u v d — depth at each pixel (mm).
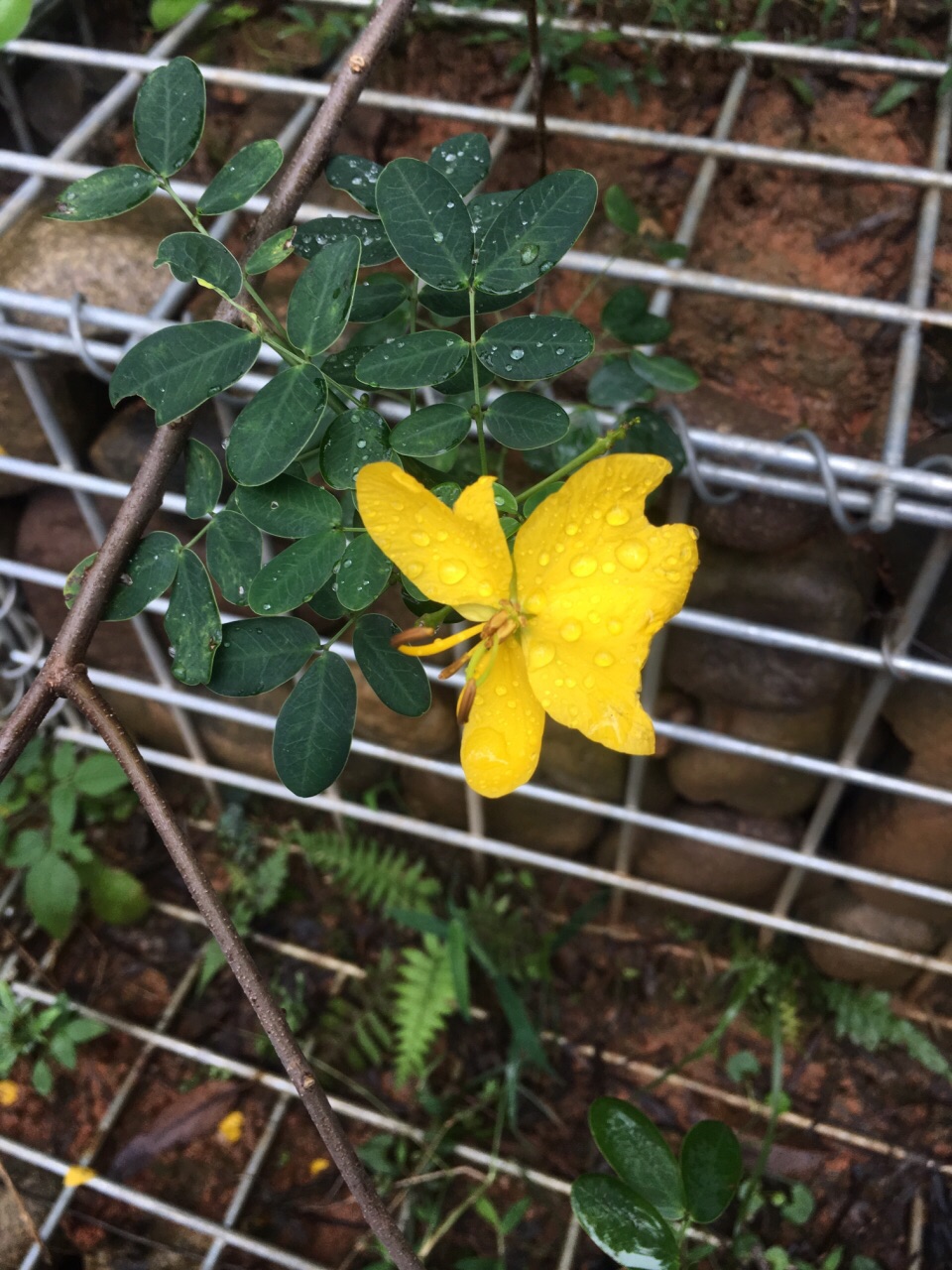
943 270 329
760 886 435
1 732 176
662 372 259
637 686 154
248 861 487
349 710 189
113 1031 448
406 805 476
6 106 395
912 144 347
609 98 362
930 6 357
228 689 189
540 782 422
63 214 186
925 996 451
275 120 386
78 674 178
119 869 479
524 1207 386
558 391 324
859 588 323
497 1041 448
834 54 324
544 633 161
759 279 337
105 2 394
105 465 360
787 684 343
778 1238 401
